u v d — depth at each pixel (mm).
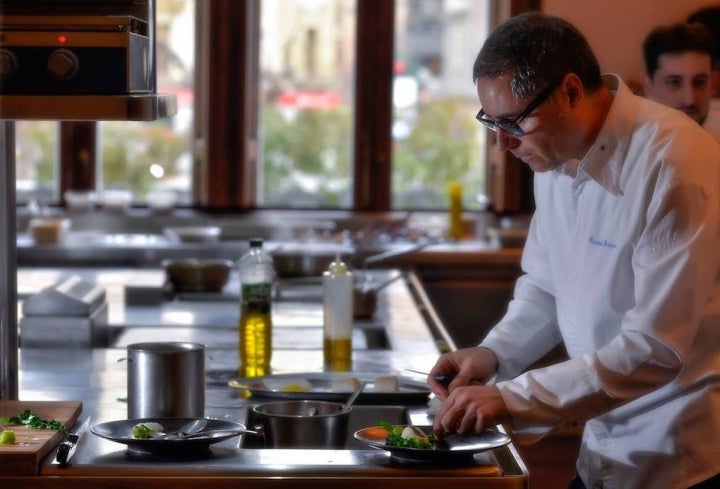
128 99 2197
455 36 6734
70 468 2041
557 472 5285
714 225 2188
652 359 2162
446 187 6848
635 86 6379
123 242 6039
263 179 6797
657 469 2395
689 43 4449
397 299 4484
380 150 6730
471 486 2035
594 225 2438
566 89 2219
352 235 6508
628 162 2318
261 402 2695
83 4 2354
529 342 2680
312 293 4691
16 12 2326
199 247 5918
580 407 2174
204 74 6574
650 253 2223
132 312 4129
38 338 3428
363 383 2736
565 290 2578
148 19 2414
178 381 2389
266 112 6738
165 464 2076
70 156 6660
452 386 2531
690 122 2326
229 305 4352
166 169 6754
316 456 2148
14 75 2230
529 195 6684
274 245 5922
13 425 2260
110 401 2672
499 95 2209
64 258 5898
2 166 2541
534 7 6500
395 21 6688
